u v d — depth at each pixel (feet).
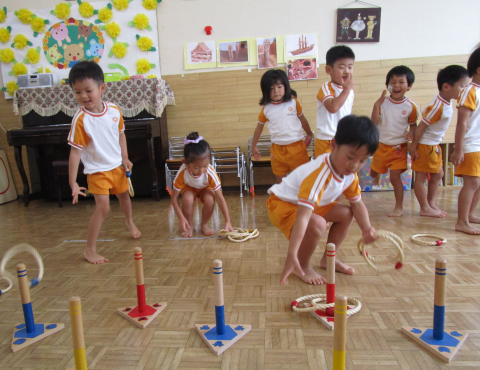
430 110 9.14
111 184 7.72
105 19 14.60
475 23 13.52
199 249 7.95
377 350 4.12
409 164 13.47
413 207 10.88
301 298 5.27
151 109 13.64
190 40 14.55
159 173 14.46
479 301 5.13
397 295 5.40
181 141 15.05
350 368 3.83
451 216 9.65
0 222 11.51
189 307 5.32
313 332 4.55
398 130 9.75
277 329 4.64
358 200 5.39
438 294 4.10
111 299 5.70
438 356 3.96
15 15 14.85
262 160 13.85
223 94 14.74
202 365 3.99
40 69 14.89
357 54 13.99
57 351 4.37
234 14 14.25
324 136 9.02
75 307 3.20
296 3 13.94
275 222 5.95
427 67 13.87
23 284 4.63
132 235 9.05
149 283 6.26
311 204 4.79
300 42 14.07
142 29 14.62
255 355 4.13
